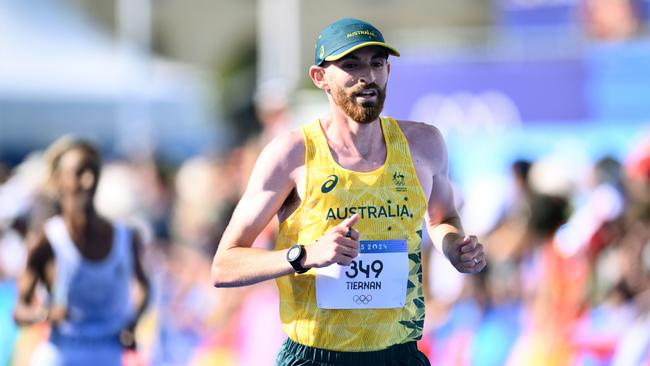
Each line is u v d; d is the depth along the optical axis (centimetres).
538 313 2536
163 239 3834
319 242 1182
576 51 4216
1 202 3167
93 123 5791
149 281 2286
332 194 1256
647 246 2355
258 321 2747
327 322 1275
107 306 2223
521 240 2719
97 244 2205
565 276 2489
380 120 1297
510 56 4216
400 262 1268
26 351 2642
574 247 2477
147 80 6125
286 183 1273
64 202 2186
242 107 7112
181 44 7475
